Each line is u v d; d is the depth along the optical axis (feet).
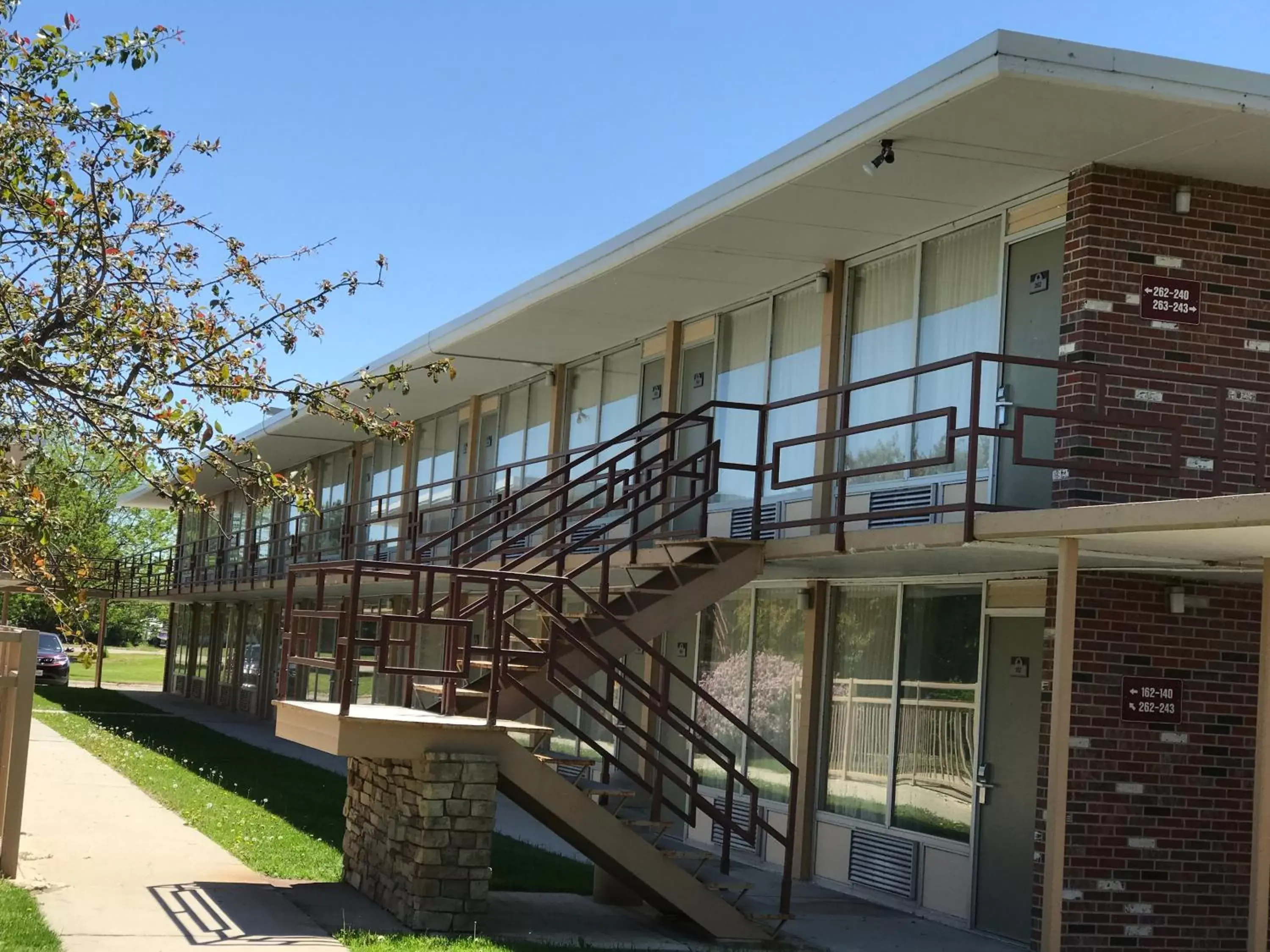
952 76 30.55
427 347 65.31
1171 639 35.14
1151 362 35.17
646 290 51.26
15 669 33.96
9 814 33.37
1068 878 33.81
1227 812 35.12
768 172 37.91
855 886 42.60
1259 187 36.52
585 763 33.24
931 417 32.81
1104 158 34.76
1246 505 25.08
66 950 26.43
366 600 90.68
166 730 89.92
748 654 50.57
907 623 42.11
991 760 37.60
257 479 31.45
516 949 29.17
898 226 41.47
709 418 41.98
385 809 34.47
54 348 30.25
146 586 140.36
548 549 56.80
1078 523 28.53
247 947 27.73
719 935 33.60
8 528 33.45
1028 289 37.68
